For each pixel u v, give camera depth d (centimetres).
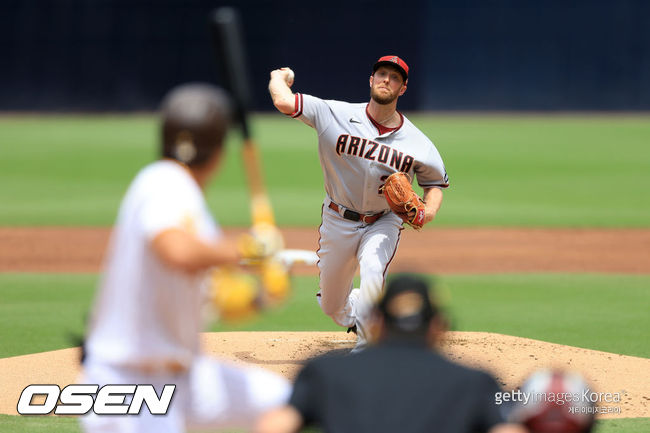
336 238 2419
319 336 2917
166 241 1054
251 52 14688
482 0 14375
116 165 9200
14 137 11506
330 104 2384
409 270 1032
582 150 10575
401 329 962
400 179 2292
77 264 4597
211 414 1184
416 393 924
